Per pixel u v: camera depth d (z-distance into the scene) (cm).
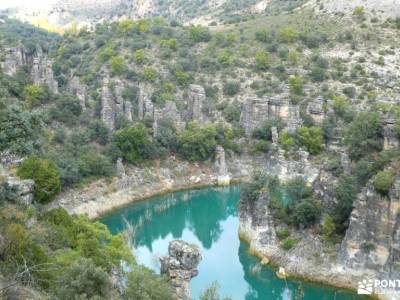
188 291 5847
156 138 13575
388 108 12731
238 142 14412
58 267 4959
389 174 7438
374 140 8450
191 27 19925
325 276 7838
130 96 15212
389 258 7244
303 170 12681
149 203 12100
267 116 14525
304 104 14800
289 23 19838
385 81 15550
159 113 14188
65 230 6575
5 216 5978
